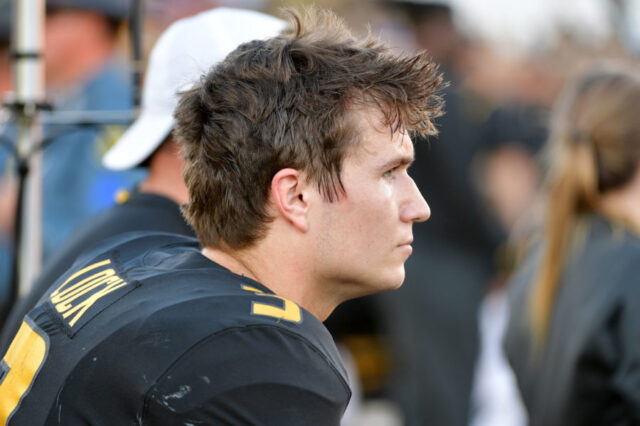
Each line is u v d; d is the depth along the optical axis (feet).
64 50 34.96
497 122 46.62
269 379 12.07
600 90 24.89
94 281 14.48
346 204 13.53
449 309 42.68
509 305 27.25
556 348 23.73
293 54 13.91
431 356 42.39
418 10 46.83
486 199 45.06
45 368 13.19
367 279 13.85
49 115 23.17
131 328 12.66
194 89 14.70
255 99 13.69
